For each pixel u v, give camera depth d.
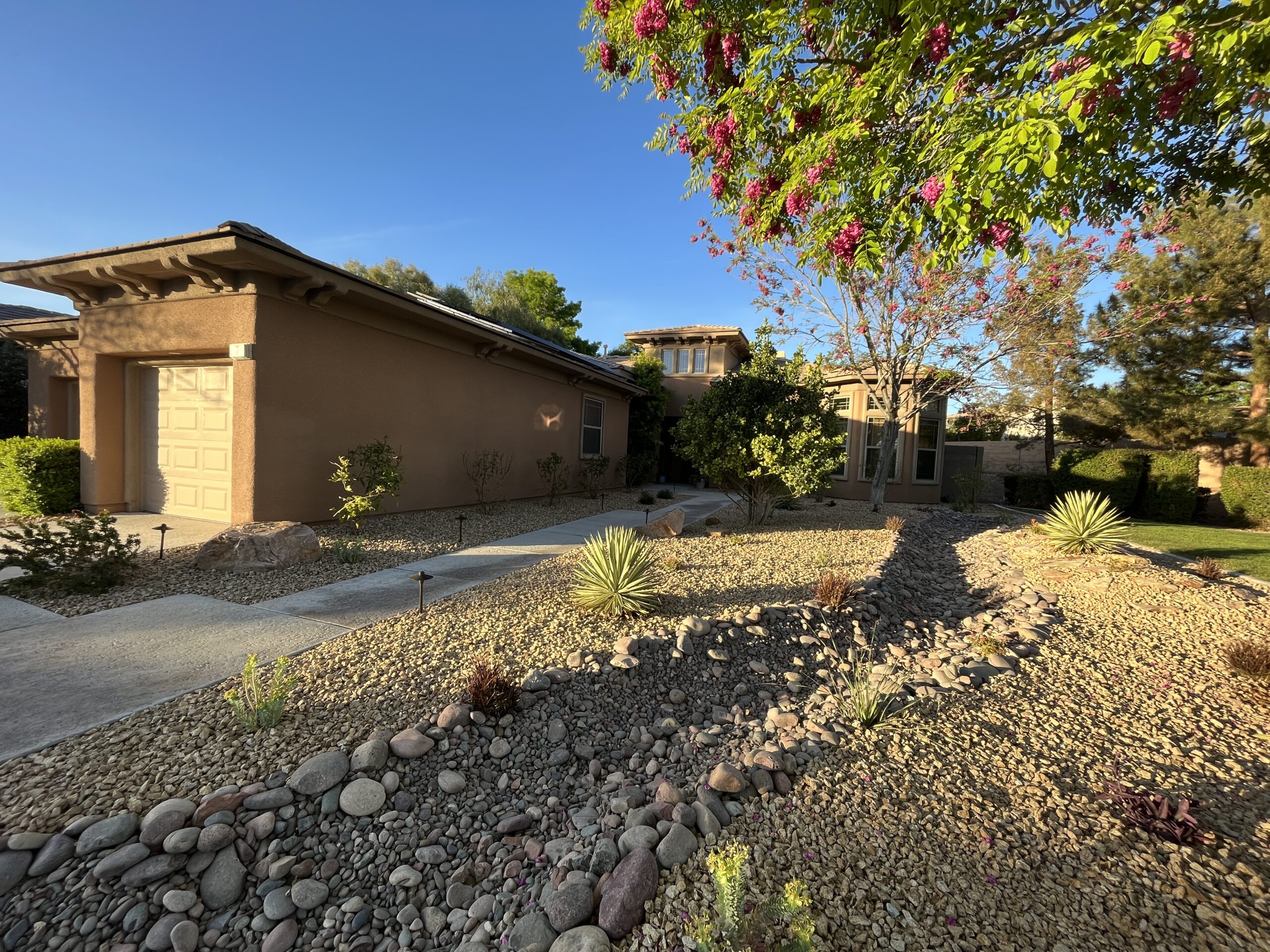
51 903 1.92
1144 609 5.61
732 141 3.89
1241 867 2.42
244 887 2.10
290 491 7.07
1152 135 3.10
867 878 2.33
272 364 6.76
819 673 4.27
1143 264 13.05
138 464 8.31
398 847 2.35
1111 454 14.25
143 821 2.20
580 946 1.97
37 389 11.16
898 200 3.49
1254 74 2.51
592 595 4.73
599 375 13.94
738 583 5.77
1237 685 4.18
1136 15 2.65
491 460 10.70
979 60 3.01
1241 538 10.41
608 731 3.31
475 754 2.91
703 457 8.79
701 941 1.88
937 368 10.62
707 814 2.59
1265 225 12.01
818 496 14.52
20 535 6.68
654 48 4.00
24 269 7.17
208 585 5.25
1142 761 3.25
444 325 8.94
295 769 2.57
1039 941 2.07
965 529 10.84
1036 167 2.62
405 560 6.58
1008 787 2.96
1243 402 14.54
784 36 3.55
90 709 2.97
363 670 3.54
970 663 4.46
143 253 6.32
